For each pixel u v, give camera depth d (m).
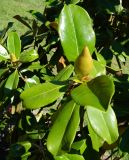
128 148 0.63
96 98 0.47
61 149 0.52
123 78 0.73
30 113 0.86
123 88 0.71
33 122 0.85
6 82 0.73
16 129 0.91
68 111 0.54
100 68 0.60
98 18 0.89
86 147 0.72
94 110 0.55
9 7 3.05
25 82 0.82
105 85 0.49
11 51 0.75
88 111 0.55
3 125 1.02
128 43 0.88
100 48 0.87
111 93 0.47
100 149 0.80
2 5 3.05
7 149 1.05
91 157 0.72
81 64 0.51
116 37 0.90
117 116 0.68
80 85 0.51
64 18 0.60
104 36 0.85
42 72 0.89
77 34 0.61
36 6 3.24
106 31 0.87
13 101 0.84
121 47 0.83
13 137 0.93
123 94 0.70
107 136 0.54
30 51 0.75
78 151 0.71
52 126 0.54
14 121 0.93
